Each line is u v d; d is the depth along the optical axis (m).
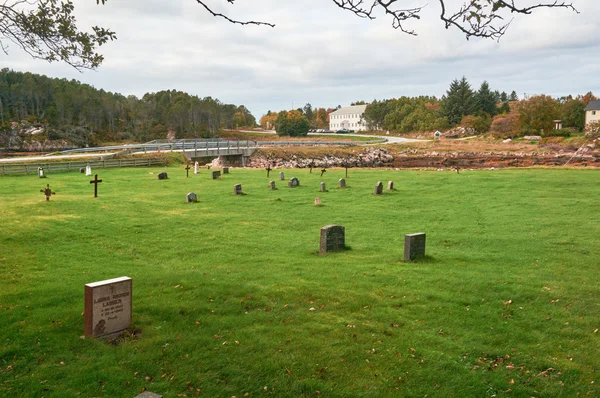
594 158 65.25
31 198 29.17
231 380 7.52
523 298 11.34
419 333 9.30
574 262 14.76
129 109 144.38
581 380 7.54
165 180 40.66
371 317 10.18
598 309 10.57
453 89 145.25
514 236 19.09
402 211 26.28
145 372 7.73
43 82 134.25
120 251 17.45
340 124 195.00
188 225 22.41
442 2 6.13
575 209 25.67
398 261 15.29
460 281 12.70
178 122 138.25
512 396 7.13
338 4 6.37
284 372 7.76
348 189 35.31
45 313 10.26
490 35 6.15
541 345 8.78
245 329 9.50
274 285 12.52
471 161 73.56
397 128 157.12
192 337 9.02
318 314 10.36
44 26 10.47
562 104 124.19
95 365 7.84
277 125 147.62
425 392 7.23
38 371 7.66
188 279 13.08
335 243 17.02
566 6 5.57
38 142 104.44
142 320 9.90
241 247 18.06
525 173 45.38
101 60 11.33
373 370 7.85
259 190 34.62
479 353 8.45
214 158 78.56
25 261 15.60
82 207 26.58
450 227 21.56
